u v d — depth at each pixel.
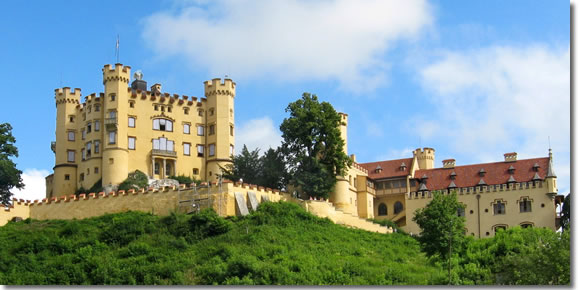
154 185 130.88
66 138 139.38
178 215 102.94
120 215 107.00
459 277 88.12
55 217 111.44
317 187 118.81
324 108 124.56
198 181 135.88
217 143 139.25
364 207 135.62
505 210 125.31
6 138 129.12
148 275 88.38
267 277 85.38
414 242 112.75
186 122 139.62
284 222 105.44
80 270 90.31
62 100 140.88
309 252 97.50
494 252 96.62
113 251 96.44
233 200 106.44
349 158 123.50
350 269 90.38
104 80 136.00
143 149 135.25
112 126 132.75
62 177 137.62
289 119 123.00
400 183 138.88
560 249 81.69
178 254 94.88
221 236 99.44
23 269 92.06
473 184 131.50
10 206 111.25
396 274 89.25
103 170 132.12
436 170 137.75
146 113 136.75
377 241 109.88
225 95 141.38
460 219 90.25
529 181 125.69
